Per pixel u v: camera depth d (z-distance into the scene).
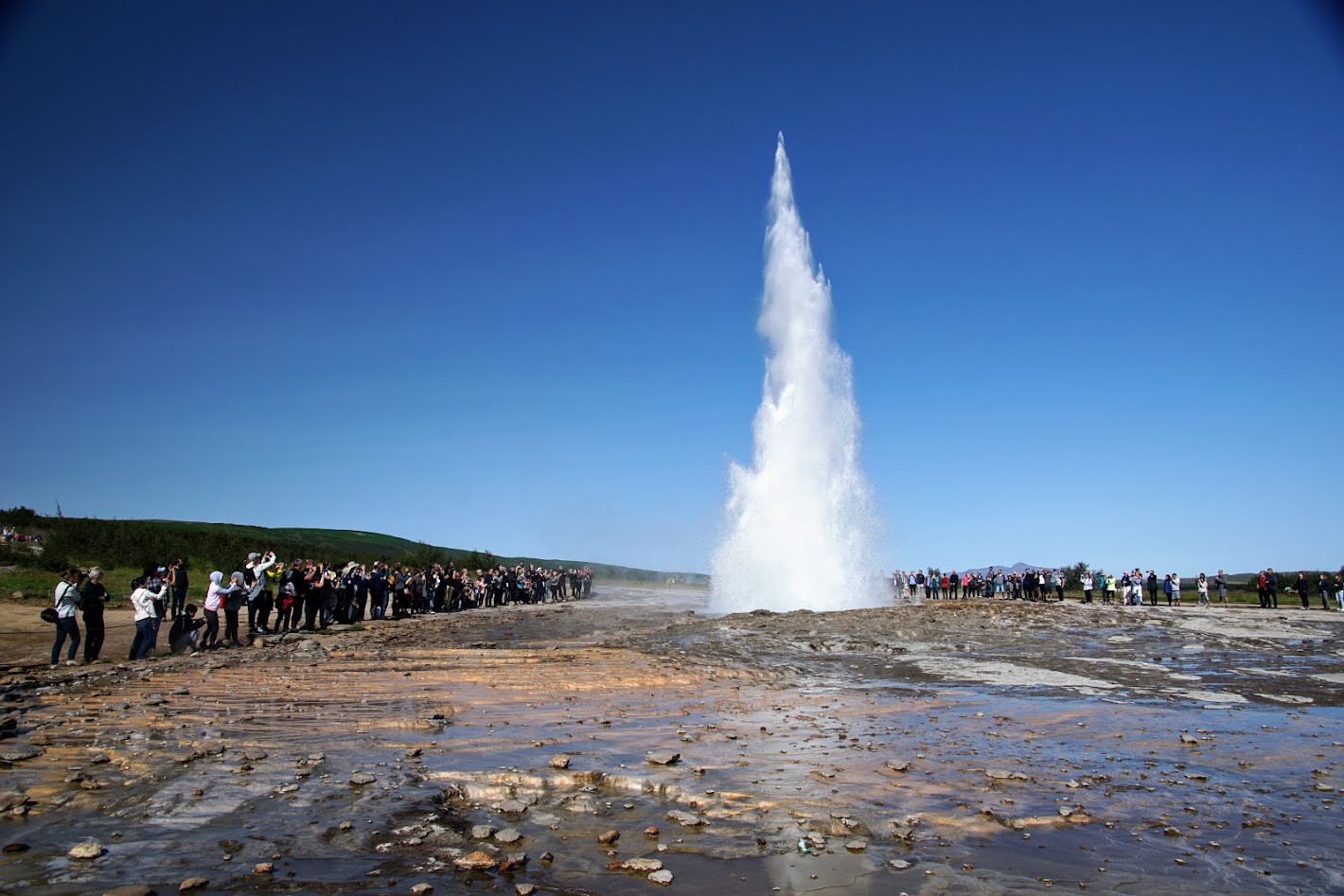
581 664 17.50
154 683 14.53
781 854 6.01
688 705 12.66
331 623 30.22
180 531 51.12
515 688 14.23
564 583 60.59
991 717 11.98
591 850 6.05
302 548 57.22
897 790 7.82
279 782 7.61
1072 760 9.27
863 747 9.66
